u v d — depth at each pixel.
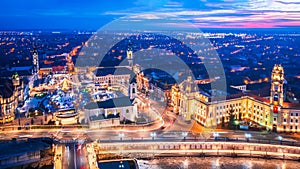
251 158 198.25
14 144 185.50
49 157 182.25
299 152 198.25
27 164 174.62
